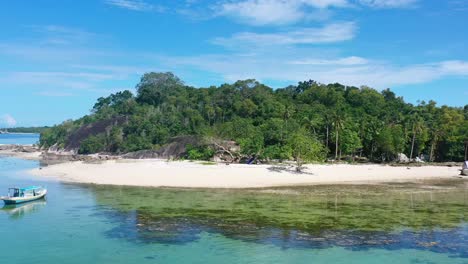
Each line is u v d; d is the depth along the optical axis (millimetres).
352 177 74688
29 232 35062
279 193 56750
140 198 52219
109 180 69188
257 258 28484
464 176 78625
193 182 66625
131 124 147500
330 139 112312
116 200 50531
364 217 40844
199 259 28266
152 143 133875
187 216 41188
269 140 99750
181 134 134500
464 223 38438
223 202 49281
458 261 28094
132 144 135250
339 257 28688
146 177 71188
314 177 73062
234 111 145000
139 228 36281
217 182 66688
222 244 31594
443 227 36875
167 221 38969
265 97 151875
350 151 107688
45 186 63156
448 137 111500
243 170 77000
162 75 188125
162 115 149500
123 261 27938
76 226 37062
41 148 179625
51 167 88250
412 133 113938
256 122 131625
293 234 34312
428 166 93938
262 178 70625
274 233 34625
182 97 169125
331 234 34406
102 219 39812
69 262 27766
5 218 40312
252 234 34406
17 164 109688
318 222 38594
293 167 81312
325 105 154125
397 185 65875
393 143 107312
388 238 33281
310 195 54969
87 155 140750
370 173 79375
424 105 159625
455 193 57406
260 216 41188
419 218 40500
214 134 106375
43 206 46562
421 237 33625
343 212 43281
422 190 60250
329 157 111375
